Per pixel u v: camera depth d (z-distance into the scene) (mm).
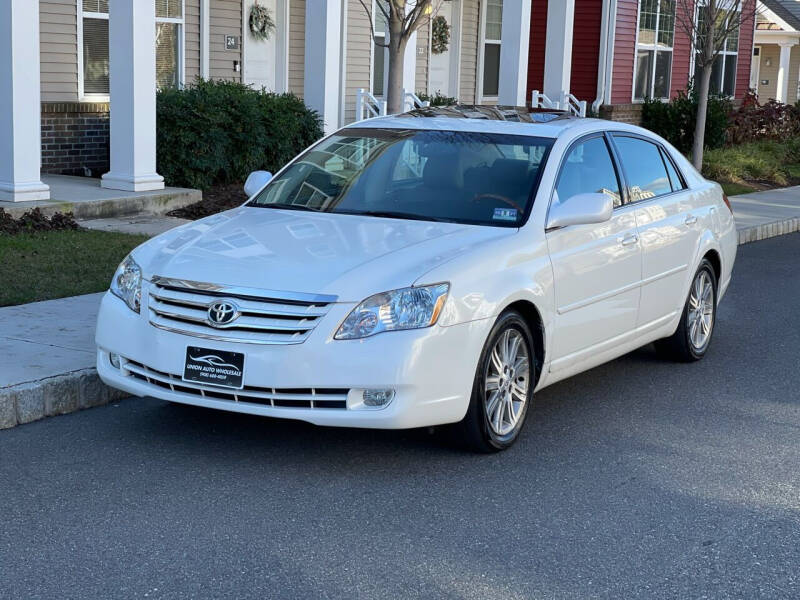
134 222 12008
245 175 14633
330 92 15617
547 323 6059
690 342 7961
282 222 6164
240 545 4574
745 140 26453
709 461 5906
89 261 9578
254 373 5215
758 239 15242
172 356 5391
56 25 14477
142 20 12648
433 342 5277
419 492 5262
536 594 4230
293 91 18578
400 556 4535
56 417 6168
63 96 14742
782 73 38344
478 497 5234
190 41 16469
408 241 5746
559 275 6129
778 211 17125
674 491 5430
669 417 6703
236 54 17344
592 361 6695
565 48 19797
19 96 11539
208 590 4152
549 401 6984
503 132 6750
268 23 17781
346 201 6504
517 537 4785
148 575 4262
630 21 25312
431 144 6727
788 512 5199
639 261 6965
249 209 6602
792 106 29094
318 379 5164
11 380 6129
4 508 4879
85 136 15047
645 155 7512
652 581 4395
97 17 15000
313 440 5934
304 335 5191
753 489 5496
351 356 5160
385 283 5293
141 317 5551
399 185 6508
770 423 6645
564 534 4840
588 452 5980
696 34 19812
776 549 4762
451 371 5375
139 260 5797
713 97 25156
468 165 6516
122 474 5340
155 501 5016
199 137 13820
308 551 4543
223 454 5668
